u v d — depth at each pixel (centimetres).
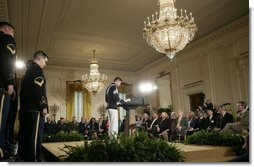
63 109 1493
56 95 1493
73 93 1520
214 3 858
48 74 1502
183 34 596
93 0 812
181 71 1282
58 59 1396
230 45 1023
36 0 796
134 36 1115
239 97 969
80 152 280
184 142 477
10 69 318
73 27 1006
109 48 1252
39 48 1211
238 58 978
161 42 602
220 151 379
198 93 1177
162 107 1433
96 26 1006
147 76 1567
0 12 838
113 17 934
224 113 768
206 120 854
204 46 1149
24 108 353
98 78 1158
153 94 1505
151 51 1300
